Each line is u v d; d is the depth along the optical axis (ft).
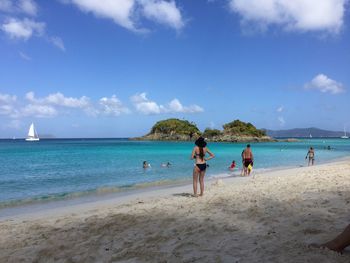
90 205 38.06
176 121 539.29
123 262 16.58
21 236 23.43
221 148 234.58
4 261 17.95
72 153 164.45
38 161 112.78
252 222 23.07
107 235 21.86
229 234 20.38
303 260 14.92
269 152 178.91
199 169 37.99
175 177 69.10
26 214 34.30
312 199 30.91
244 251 16.97
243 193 37.11
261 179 54.03
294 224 21.77
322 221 22.24
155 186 55.31
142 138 542.98
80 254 18.31
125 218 26.58
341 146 277.44
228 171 78.89
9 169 86.38
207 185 51.08
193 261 16.01
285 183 44.68
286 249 16.67
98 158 127.54
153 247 18.71
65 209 36.06
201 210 28.48
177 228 22.74
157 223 24.57
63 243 20.70
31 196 47.47
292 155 151.12
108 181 64.08
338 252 15.67
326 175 52.95
